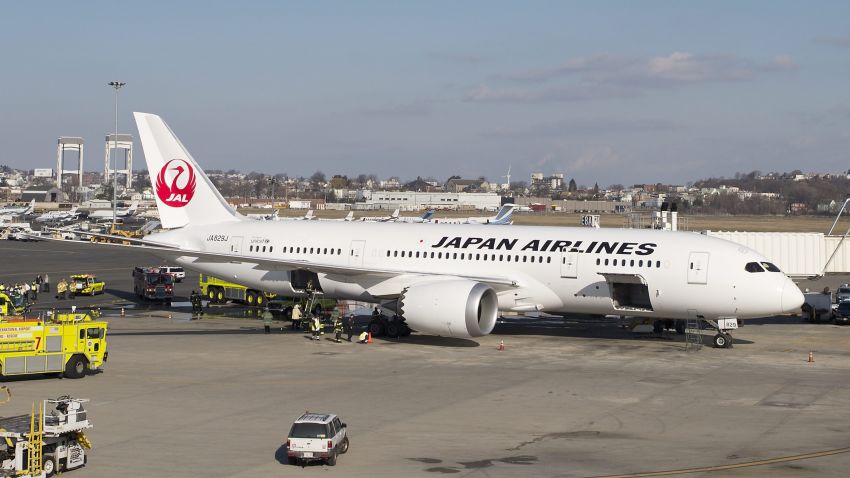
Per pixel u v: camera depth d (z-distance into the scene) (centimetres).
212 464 3288
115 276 11756
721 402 4400
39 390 4578
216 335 6619
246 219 7569
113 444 3556
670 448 3550
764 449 3541
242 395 4494
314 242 7062
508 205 16750
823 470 3247
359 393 4562
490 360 5578
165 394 4506
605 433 3784
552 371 5206
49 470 3127
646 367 5359
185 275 12144
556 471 3222
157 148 7519
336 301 7662
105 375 5006
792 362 5556
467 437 3700
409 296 6091
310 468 3244
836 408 4278
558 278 6331
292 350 5928
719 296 5966
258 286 7256
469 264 6581
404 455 3428
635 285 6353
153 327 7081
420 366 5356
